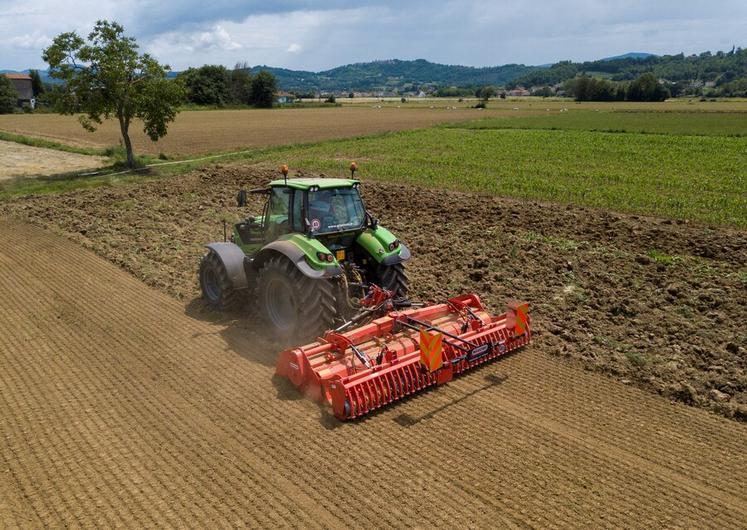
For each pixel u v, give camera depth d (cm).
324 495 526
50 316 954
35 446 605
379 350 721
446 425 636
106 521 498
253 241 947
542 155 2939
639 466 570
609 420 648
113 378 747
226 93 10588
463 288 1072
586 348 820
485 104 11631
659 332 877
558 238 1384
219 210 1752
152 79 2539
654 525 492
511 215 1620
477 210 1681
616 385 725
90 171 2591
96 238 1438
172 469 565
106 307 990
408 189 2028
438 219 1594
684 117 6438
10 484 547
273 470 562
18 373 764
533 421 644
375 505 513
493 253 1276
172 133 4812
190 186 2159
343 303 788
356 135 4462
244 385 722
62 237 1452
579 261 1205
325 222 815
